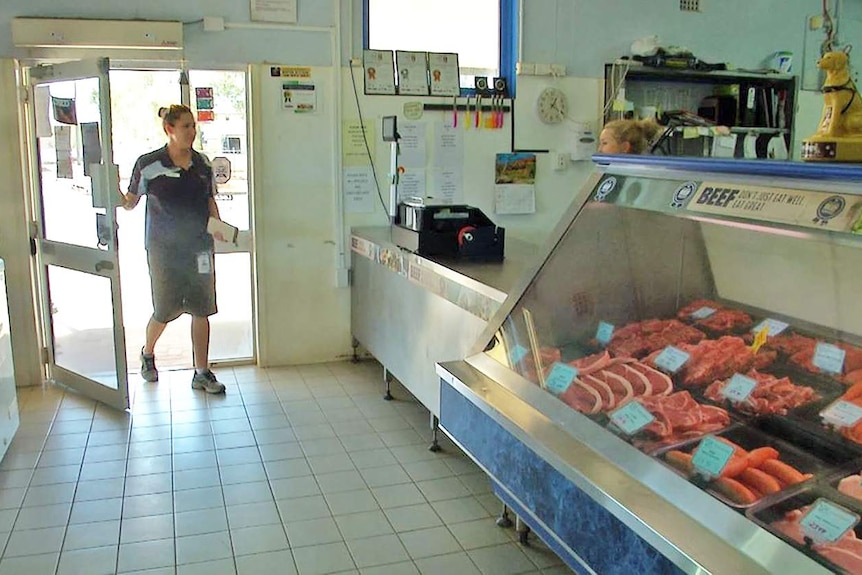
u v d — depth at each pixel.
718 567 1.25
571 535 1.69
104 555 2.69
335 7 4.64
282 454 3.57
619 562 1.51
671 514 1.43
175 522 2.93
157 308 4.37
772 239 1.62
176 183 4.19
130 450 3.60
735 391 1.63
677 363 1.79
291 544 2.78
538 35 4.99
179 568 2.62
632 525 1.44
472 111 4.96
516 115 5.05
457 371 2.30
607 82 5.17
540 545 2.79
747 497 1.39
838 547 1.22
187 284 4.32
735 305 1.79
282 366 4.96
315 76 4.70
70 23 4.20
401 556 2.71
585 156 5.20
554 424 1.86
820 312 1.57
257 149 4.67
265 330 4.90
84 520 2.94
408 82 4.84
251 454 3.57
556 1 4.99
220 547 2.75
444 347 3.40
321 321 5.02
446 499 3.14
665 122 5.15
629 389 1.81
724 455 1.50
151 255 4.29
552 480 1.75
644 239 2.01
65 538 2.80
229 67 4.54
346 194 4.87
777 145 5.39
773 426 1.51
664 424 1.66
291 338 4.97
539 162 5.16
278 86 4.64
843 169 1.47
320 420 4.01
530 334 2.23
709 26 5.36
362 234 4.62
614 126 3.85
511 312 2.37
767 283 1.69
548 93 5.05
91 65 3.83
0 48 4.23
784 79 5.39
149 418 4.01
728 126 5.27
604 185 2.20
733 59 5.45
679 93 5.39
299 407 4.20
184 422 3.96
